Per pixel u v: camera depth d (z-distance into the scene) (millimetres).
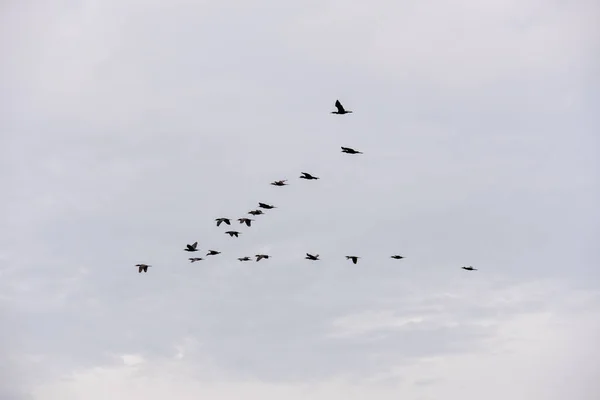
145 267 168250
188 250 167625
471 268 166125
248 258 174250
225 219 168500
